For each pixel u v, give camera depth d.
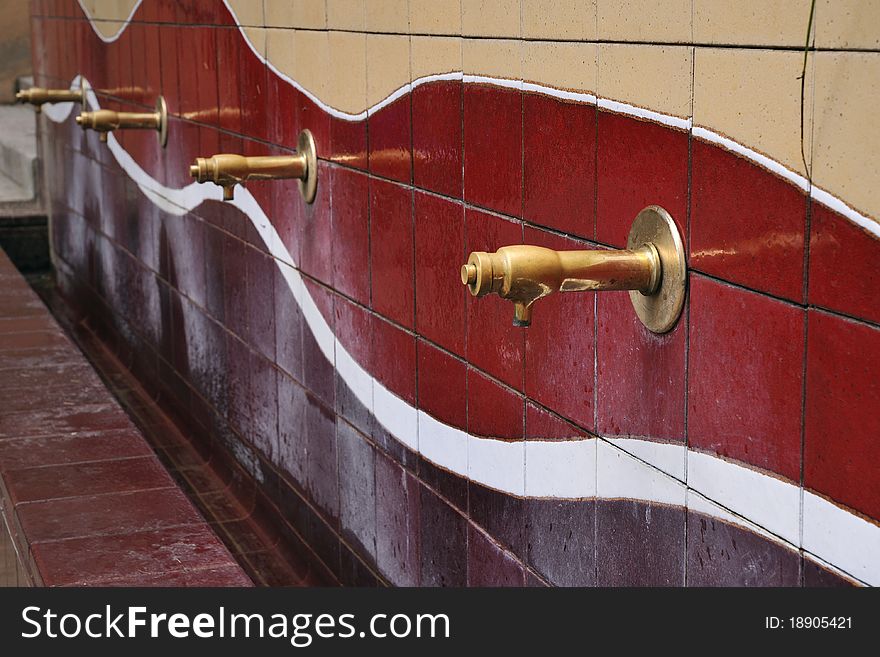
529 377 2.03
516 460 2.10
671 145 1.57
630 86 1.65
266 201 3.29
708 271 1.53
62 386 3.59
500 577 2.20
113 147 5.04
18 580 2.74
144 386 4.89
